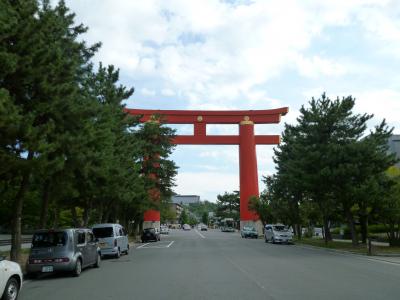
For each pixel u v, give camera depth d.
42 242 15.98
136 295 11.25
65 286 13.39
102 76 31.53
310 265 19.05
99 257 19.39
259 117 66.06
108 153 24.77
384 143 31.81
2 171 14.78
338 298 10.47
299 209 48.12
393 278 14.39
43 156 14.98
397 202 29.61
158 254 27.03
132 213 50.59
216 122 65.56
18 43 14.20
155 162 50.53
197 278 14.53
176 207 193.62
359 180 29.91
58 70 15.77
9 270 10.28
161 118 54.00
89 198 30.95
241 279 14.14
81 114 17.23
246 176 67.00
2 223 45.31
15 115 13.17
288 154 47.84
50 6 16.58
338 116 31.64
